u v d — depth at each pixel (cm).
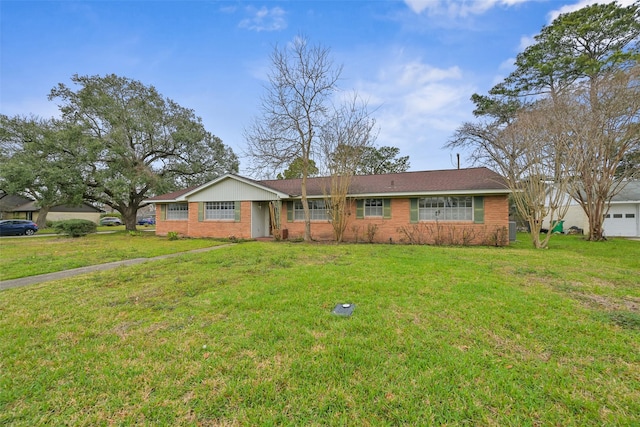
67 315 399
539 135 1086
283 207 1583
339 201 1315
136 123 2005
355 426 198
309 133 1385
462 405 215
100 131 2098
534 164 1095
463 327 344
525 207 1319
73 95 2012
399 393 229
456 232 1273
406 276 586
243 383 243
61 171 1777
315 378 249
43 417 208
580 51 1867
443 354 283
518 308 402
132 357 287
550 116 1103
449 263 728
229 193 1620
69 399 227
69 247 1225
